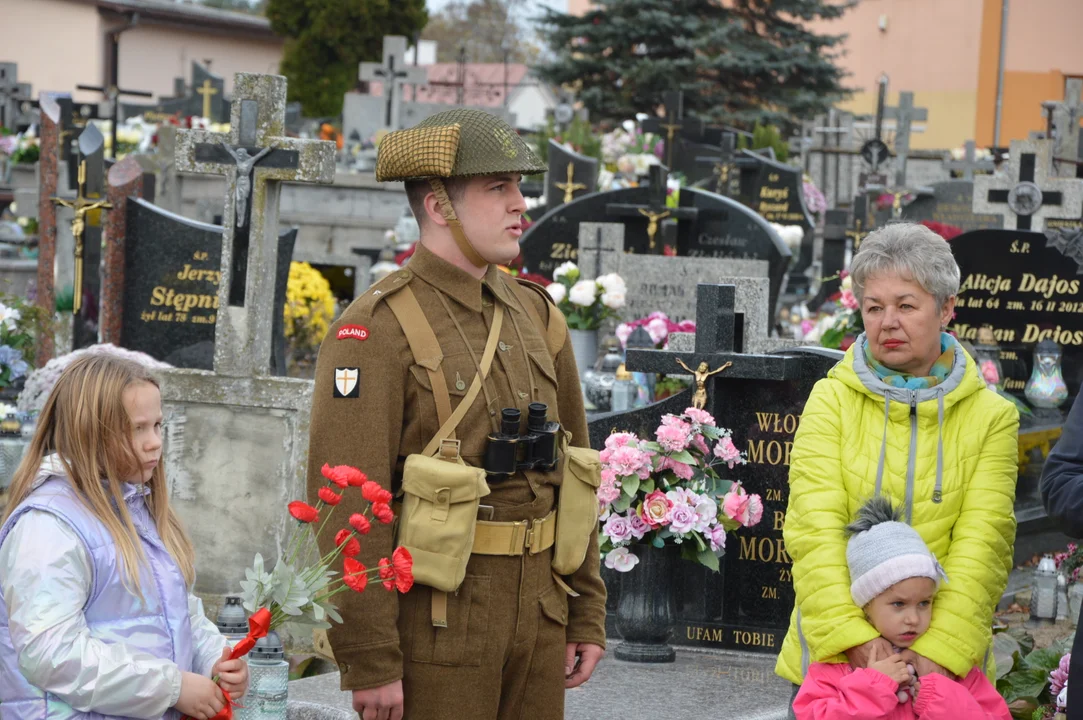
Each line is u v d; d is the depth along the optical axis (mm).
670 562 5184
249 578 2879
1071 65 31250
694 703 4594
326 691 4645
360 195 16922
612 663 5117
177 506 5992
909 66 32594
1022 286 8484
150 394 2869
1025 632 5055
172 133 14609
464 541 2949
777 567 5320
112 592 2770
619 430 5586
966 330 8594
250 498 5945
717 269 10219
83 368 2840
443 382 3047
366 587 2945
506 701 3158
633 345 8703
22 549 2715
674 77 26766
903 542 2943
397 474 3072
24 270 11914
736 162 15070
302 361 11664
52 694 2693
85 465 2793
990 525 3068
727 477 5352
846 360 3260
